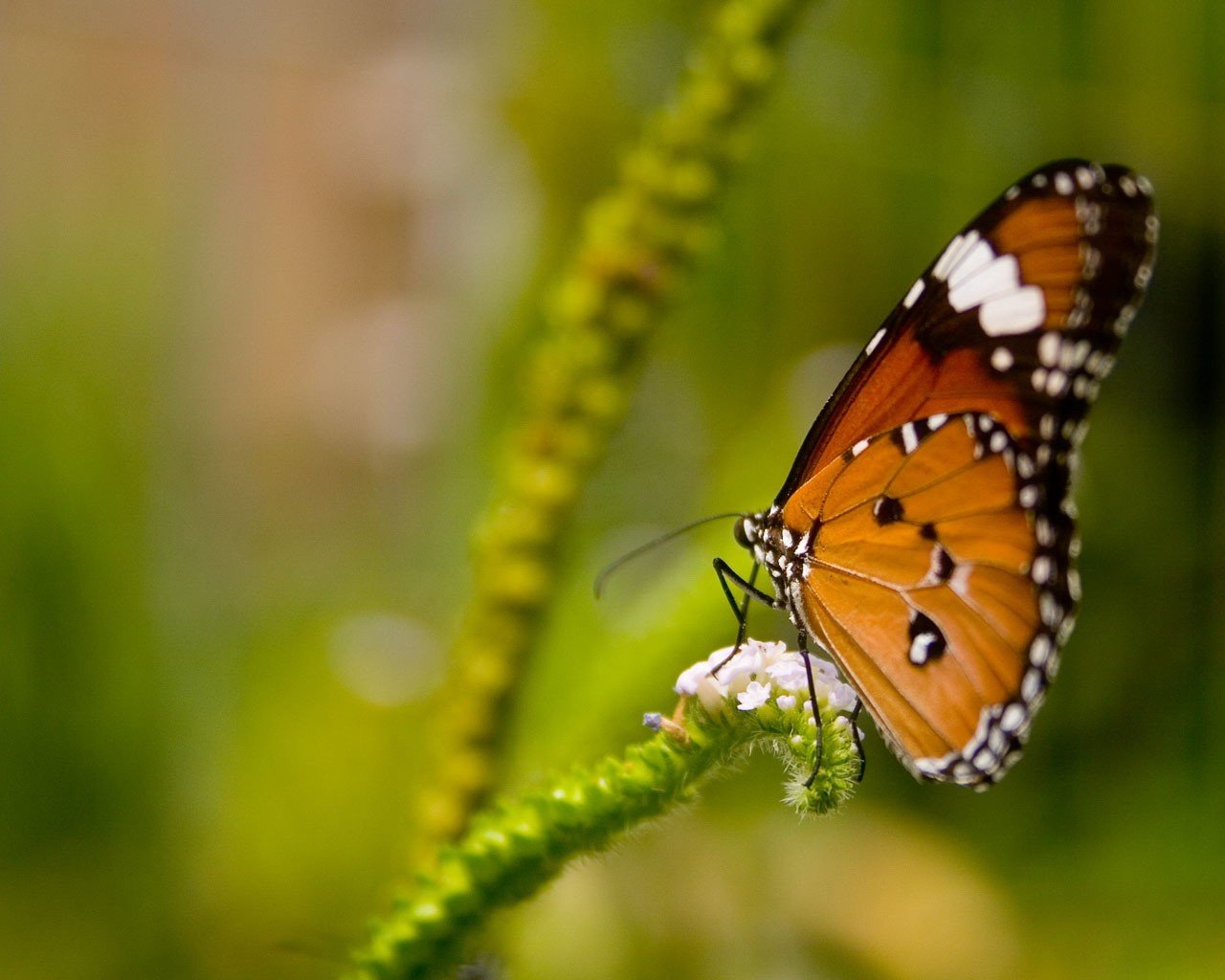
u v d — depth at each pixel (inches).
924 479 26.7
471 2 33.6
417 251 38.0
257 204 39.2
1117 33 30.5
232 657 29.9
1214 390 30.5
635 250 27.4
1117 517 30.3
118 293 30.7
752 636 28.1
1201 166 30.6
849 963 29.0
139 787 29.2
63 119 32.7
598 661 27.9
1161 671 30.1
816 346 30.5
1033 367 26.5
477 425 30.5
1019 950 29.3
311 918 29.1
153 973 29.0
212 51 33.4
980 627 26.6
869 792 29.8
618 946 28.7
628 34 30.9
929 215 30.6
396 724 29.7
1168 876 29.7
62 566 29.2
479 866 25.9
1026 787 30.0
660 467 30.4
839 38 30.4
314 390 40.2
